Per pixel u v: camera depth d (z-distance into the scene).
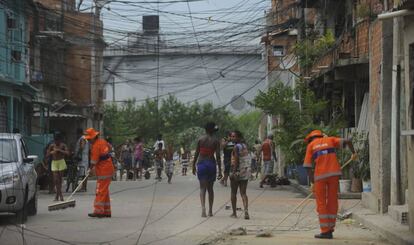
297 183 30.56
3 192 16.09
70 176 27.58
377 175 17.80
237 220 17.39
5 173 16.36
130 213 18.98
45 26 44.28
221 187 30.11
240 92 69.69
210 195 18.36
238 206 21.33
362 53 24.11
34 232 14.95
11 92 33.44
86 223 16.67
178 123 72.31
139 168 38.34
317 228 15.96
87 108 51.88
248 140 64.00
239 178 17.69
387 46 17.08
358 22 24.27
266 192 27.62
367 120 23.84
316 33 34.41
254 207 21.00
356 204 20.97
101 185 17.98
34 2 37.34
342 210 19.16
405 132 13.70
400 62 16.12
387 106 17.12
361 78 25.25
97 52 53.00
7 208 16.23
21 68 35.53
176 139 69.44
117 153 42.97
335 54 27.14
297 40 37.69
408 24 13.63
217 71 67.50
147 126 71.75
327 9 33.03
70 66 50.62
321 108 29.81
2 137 18.34
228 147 29.59
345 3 29.75
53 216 18.36
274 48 39.69
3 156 17.59
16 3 34.12
